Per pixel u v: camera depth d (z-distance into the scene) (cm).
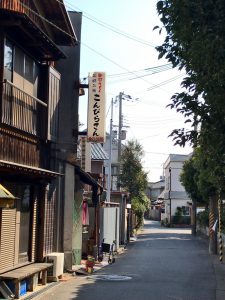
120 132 4359
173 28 659
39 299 1156
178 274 1756
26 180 1283
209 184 2581
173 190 6994
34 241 1405
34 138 1367
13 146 1209
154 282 1522
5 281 1116
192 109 696
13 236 1235
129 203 3972
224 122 666
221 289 1405
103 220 2456
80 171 1753
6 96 1158
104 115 1666
